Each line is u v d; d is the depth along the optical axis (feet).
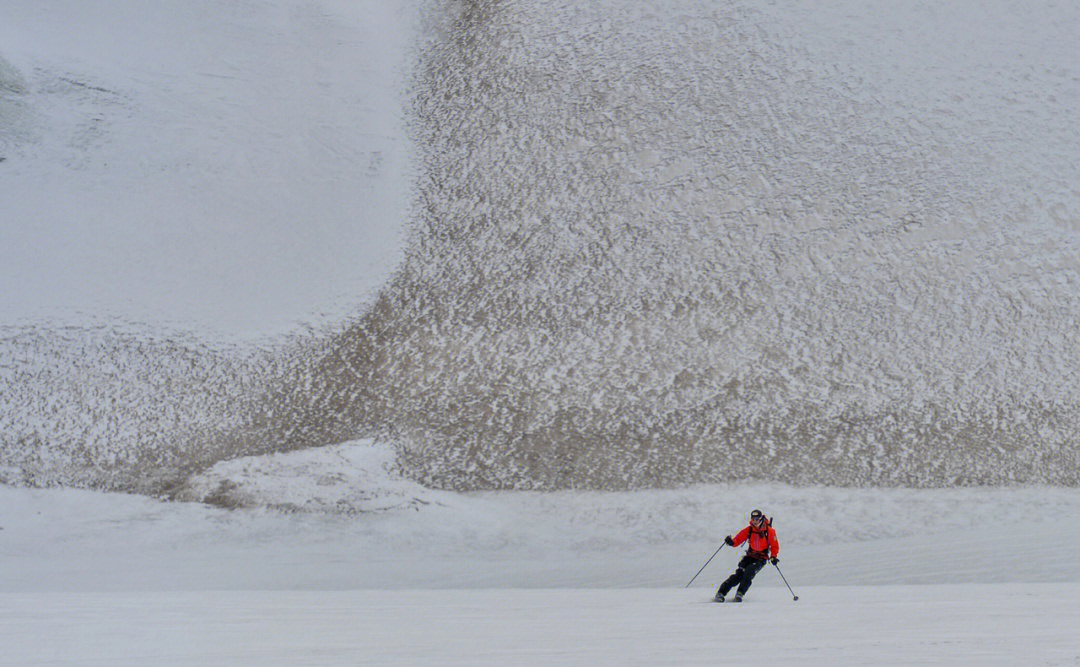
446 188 436.35
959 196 373.40
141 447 312.50
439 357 347.36
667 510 270.05
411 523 267.18
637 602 93.35
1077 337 316.40
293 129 490.90
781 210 380.99
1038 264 343.67
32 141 437.58
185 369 344.49
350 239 422.82
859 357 321.32
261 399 334.65
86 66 489.26
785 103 429.38
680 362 328.90
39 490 291.79
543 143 437.99
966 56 445.37
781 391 312.91
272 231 424.87
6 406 322.75
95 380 335.88
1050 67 433.48
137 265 392.27
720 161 406.41
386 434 317.63
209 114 488.02
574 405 318.65
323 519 269.03
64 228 402.72
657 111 436.35
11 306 362.53
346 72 542.98
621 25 492.54
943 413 297.12
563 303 360.48
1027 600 80.53
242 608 78.07
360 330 364.99
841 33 467.11
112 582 214.28
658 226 384.47
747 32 470.80
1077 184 372.38
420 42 548.72
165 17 570.05
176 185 439.22
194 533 263.70
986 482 270.05
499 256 388.78
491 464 299.79
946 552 201.87
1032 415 292.40
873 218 370.12
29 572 230.27
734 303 347.36
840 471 280.92
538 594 119.65
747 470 285.43
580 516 271.08
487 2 543.80
